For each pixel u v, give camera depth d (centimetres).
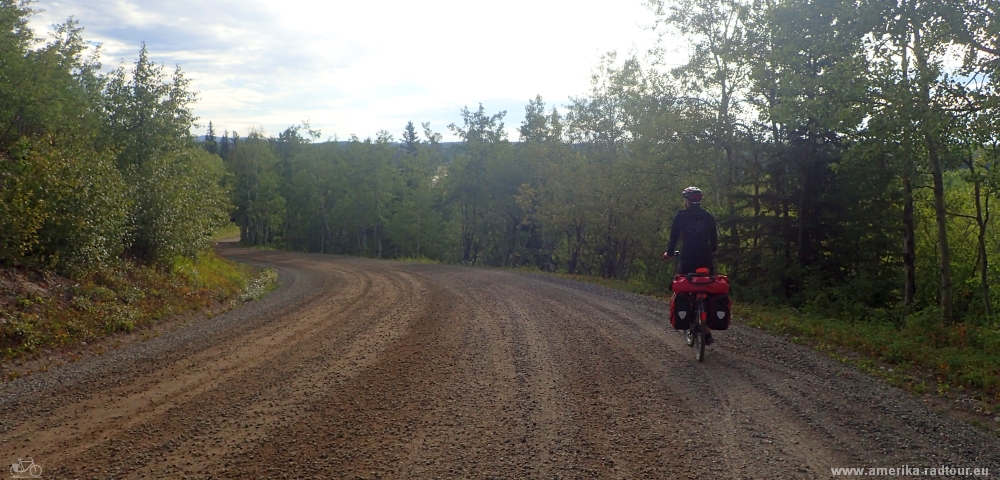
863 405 520
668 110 1981
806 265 1672
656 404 525
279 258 4216
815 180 1611
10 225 1048
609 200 2698
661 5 1992
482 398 549
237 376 646
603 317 1029
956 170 1170
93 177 1249
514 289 1574
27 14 1620
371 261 3781
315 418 496
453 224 6069
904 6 1031
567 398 546
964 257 1977
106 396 577
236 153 6606
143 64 2014
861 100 1078
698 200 721
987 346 805
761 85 1594
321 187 6150
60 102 1664
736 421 478
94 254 1220
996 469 386
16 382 651
